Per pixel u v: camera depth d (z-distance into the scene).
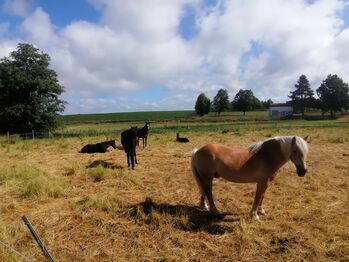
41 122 38.44
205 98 113.75
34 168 11.48
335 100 85.75
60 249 5.57
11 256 5.09
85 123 81.50
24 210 7.36
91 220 6.67
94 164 13.05
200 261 5.20
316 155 14.55
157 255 5.37
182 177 10.61
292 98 97.75
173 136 26.27
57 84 40.78
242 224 6.20
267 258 5.23
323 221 6.55
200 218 6.91
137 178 10.34
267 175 6.63
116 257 5.32
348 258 5.11
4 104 38.59
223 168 6.73
